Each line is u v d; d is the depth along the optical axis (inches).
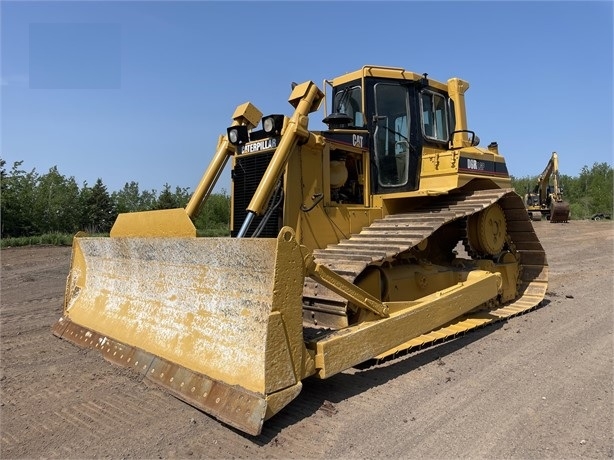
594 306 280.4
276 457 116.1
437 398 149.6
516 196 256.5
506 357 189.2
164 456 116.6
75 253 228.5
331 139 208.8
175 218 174.2
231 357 139.0
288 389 130.4
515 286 283.3
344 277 169.2
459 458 114.5
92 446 121.8
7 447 122.6
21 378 168.1
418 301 190.2
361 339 156.2
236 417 125.1
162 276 172.1
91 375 167.6
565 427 129.3
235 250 140.9
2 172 838.5
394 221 215.9
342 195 218.5
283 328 131.3
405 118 241.6
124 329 182.5
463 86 275.9
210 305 151.7
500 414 137.6
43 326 242.8
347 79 239.0
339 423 133.3
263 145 202.4
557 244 654.5
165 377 151.9
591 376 166.4
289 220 191.0
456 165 232.2
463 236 258.4
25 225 834.8
